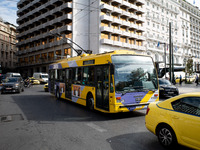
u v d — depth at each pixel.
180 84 27.12
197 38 72.75
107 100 7.11
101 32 37.69
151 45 48.28
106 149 4.16
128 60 7.30
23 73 56.66
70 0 39.06
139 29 43.88
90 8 39.19
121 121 6.73
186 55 61.41
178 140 3.77
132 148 4.19
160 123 4.20
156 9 51.84
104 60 7.46
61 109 9.25
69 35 38.28
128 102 6.95
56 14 42.03
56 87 13.43
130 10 43.47
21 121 6.83
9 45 67.75
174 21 58.38
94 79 8.20
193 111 3.61
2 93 17.56
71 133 5.37
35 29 47.75
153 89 7.49
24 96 15.08
